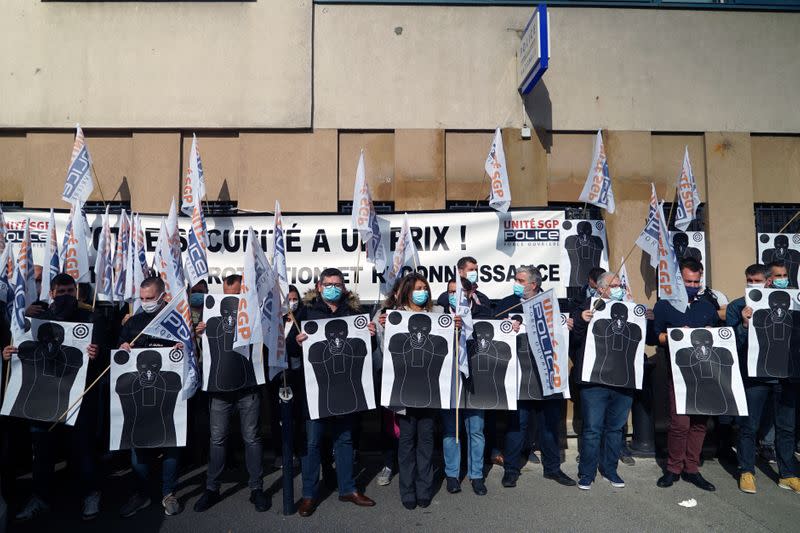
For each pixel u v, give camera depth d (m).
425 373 5.40
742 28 8.31
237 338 4.89
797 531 5.05
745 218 8.16
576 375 5.94
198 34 8.02
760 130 8.27
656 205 6.60
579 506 5.49
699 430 5.97
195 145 7.20
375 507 5.46
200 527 5.06
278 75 8.01
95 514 5.25
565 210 7.72
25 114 7.92
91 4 8.02
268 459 6.77
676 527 5.10
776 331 5.82
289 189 7.97
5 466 5.73
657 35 8.27
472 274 6.34
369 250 6.95
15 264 6.18
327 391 5.36
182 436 5.24
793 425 5.92
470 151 8.12
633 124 8.18
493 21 8.16
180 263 6.54
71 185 7.02
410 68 8.10
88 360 5.27
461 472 6.36
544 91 8.14
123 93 7.96
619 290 6.07
